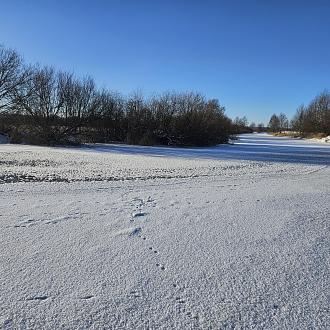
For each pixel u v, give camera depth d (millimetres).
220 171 15102
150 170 14719
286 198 9352
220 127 43125
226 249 5445
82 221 6613
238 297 4020
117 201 8391
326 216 7516
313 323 3555
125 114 39188
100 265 4723
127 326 3426
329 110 80750
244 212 7688
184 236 5965
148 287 4180
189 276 4496
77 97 35125
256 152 29047
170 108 38781
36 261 4777
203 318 3592
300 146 42312
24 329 3328
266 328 3457
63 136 34625
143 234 5984
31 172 13242
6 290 4008
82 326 3398
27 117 34688
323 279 4520
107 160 18750
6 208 7418
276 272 4688
